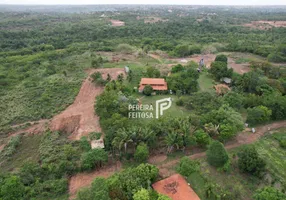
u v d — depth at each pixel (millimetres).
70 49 101688
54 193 32094
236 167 37219
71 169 35875
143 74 73125
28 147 41875
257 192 30031
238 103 52562
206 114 45969
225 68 70875
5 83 65438
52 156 38594
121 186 29906
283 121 50906
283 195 28078
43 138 43906
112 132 40062
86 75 73438
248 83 62156
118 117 44188
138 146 37062
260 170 35000
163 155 39625
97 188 27531
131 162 37875
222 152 35938
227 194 32000
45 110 52812
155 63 88938
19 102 56000
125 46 102562
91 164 35750
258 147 42250
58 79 69188
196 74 68750
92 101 57812
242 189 33344
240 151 38781
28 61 84875
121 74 72062
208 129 41781
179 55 99500
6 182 29484
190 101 54531
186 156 39000
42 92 61375
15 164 37812
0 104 54938
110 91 55438
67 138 44188
